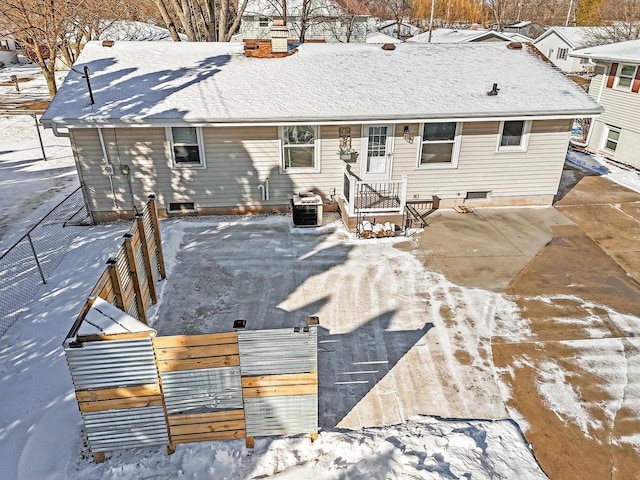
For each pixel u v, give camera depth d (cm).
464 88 1171
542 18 6812
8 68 4216
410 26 5431
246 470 510
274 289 863
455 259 973
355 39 3759
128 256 679
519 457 532
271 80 1177
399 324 770
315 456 528
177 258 966
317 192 1173
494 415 595
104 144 1055
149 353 464
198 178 1119
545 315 794
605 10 4956
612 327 765
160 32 3828
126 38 3600
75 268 920
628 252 1007
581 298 843
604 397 625
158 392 487
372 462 516
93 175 1083
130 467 509
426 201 1210
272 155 1116
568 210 1221
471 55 1336
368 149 1136
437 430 563
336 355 699
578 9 5634
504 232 1093
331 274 916
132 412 494
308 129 1105
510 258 979
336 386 638
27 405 597
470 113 1074
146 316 746
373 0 5662
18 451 532
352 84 1170
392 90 1150
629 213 1204
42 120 984
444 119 1080
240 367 488
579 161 1642
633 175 1487
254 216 1164
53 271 910
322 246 1024
